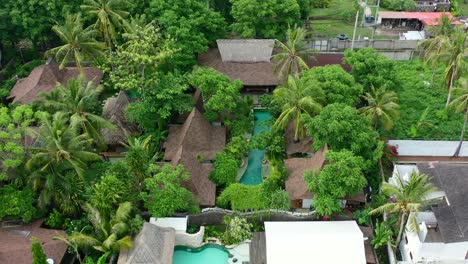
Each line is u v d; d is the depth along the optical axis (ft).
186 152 184.55
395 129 217.97
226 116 209.87
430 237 146.41
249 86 240.94
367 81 213.25
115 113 204.13
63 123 167.84
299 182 176.65
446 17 244.01
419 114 228.63
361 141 173.06
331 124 171.42
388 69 217.15
